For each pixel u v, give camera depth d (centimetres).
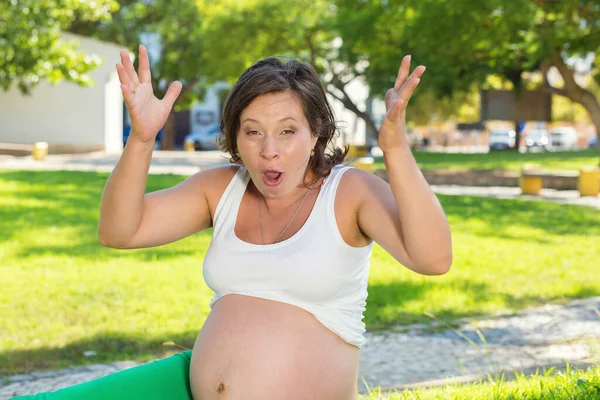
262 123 247
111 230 258
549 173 1975
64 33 3222
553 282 907
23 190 1628
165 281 884
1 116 3319
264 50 3284
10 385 559
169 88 256
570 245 1159
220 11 3469
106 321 730
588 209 1602
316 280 250
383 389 513
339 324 257
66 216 1318
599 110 2395
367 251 262
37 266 950
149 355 636
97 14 2358
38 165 2509
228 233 264
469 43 2283
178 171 2369
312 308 255
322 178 262
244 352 252
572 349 618
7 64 2270
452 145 6800
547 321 728
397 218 247
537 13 2100
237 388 252
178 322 728
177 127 5144
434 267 240
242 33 3170
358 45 2917
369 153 4272
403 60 238
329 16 3200
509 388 457
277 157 247
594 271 973
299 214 258
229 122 254
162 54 3975
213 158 3162
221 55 3266
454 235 1227
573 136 6203
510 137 5488
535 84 3444
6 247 1057
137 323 723
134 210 257
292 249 252
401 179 235
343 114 4756
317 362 254
